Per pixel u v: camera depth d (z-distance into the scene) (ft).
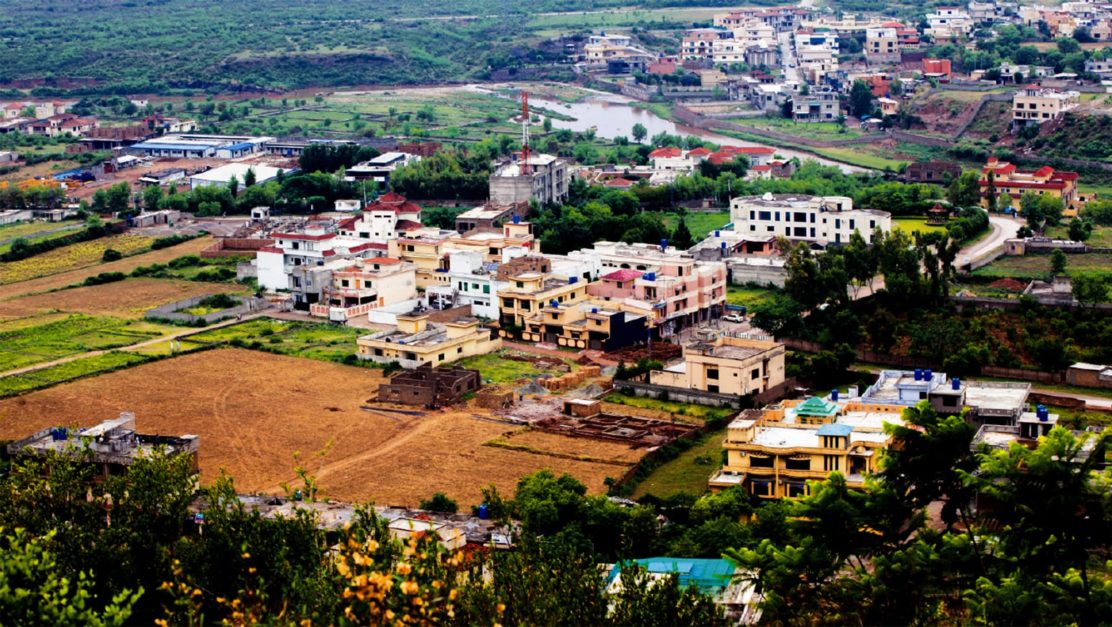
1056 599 352.08
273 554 495.82
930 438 386.73
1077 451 373.81
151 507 543.80
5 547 501.15
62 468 568.82
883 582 376.27
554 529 617.21
